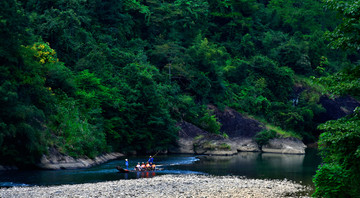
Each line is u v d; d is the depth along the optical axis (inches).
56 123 1504.7
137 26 2933.1
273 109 2930.6
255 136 2498.8
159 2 3142.2
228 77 3065.9
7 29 1320.1
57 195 832.3
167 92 2388.0
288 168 1489.9
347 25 633.6
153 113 2095.2
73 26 2199.8
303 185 1063.6
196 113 2413.9
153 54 2709.2
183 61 2687.0
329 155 663.8
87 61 2052.2
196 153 2191.2
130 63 2347.4
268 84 3147.1
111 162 1628.9
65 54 2091.5
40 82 1429.6
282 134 2496.3
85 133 1562.5
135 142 2057.1
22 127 1244.5
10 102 1227.9
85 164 1441.9
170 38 3083.2
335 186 585.9
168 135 2130.9
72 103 1624.0
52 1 2231.8
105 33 2603.3
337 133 609.0
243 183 1067.9
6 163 1293.1
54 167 1323.8
